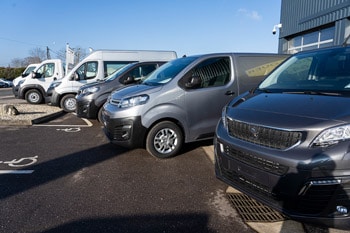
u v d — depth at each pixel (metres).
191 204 3.34
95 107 7.55
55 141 6.27
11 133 7.08
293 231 2.74
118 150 5.51
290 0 15.76
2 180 4.07
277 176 2.50
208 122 5.11
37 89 13.39
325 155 2.27
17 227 2.89
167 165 4.66
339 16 11.60
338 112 2.44
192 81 4.78
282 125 2.55
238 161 2.91
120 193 3.65
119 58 10.60
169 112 4.79
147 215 3.11
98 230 2.83
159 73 5.58
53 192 3.69
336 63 3.54
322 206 2.31
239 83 5.28
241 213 3.12
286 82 3.72
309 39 14.47
